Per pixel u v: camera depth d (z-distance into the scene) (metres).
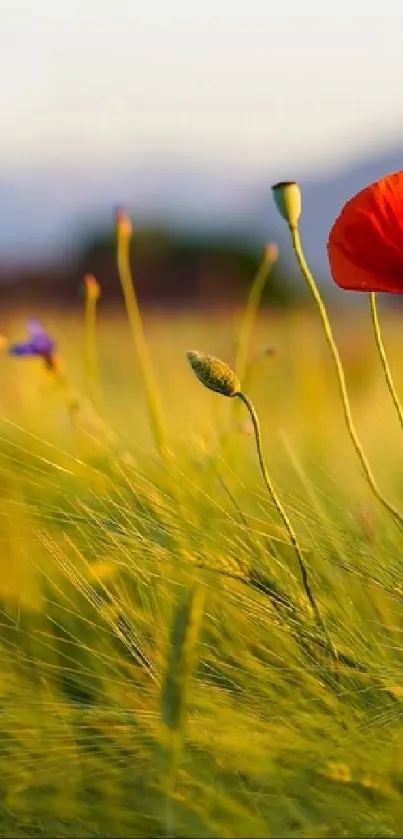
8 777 0.98
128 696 1.02
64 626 1.11
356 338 2.09
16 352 1.32
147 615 1.06
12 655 1.07
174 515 1.06
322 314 1.04
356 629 1.06
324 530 1.10
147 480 1.09
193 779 0.96
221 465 1.19
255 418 1.04
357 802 0.96
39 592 1.13
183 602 0.95
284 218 1.05
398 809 0.95
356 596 1.10
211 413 1.43
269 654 1.05
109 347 2.08
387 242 1.02
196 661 1.04
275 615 1.04
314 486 1.20
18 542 1.13
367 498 1.23
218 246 10.01
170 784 0.94
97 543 1.08
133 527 1.05
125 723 1.01
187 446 1.30
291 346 1.72
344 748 0.97
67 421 1.40
